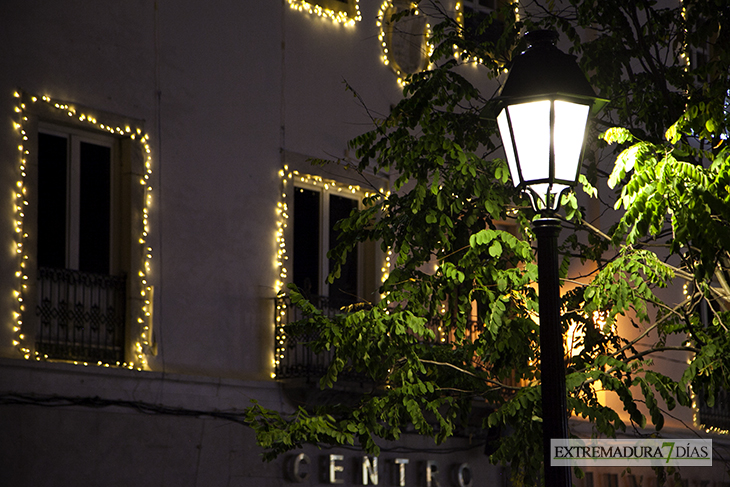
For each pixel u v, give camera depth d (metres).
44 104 10.90
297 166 13.29
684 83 9.45
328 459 12.60
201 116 12.38
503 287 8.02
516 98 5.63
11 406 10.02
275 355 12.70
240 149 12.72
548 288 5.50
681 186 6.53
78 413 10.55
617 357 9.41
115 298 11.44
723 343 7.82
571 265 15.15
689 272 8.81
